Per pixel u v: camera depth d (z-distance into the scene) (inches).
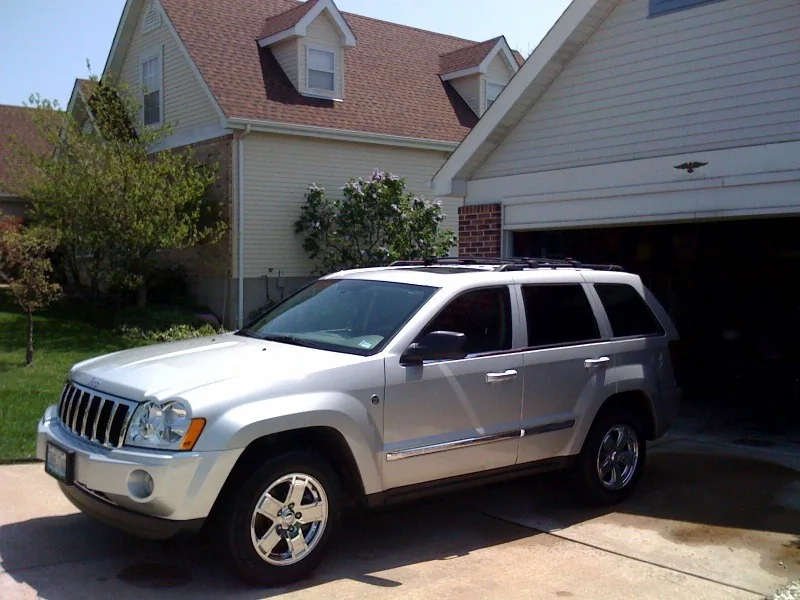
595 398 238.8
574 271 251.3
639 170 349.1
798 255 445.7
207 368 184.5
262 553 174.7
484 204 417.7
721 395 444.5
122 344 548.4
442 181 427.2
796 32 298.7
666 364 266.2
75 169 601.3
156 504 163.2
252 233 680.4
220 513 171.8
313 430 183.5
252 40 749.9
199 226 668.1
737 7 315.3
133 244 608.7
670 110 338.3
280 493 178.4
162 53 742.5
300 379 180.9
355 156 741.3
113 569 185.6
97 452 173.6
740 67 315.0
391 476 193.8
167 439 166.2
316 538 183.2
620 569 197.5
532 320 229.6
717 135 322.7
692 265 475.2
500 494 261.3
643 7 346.3
